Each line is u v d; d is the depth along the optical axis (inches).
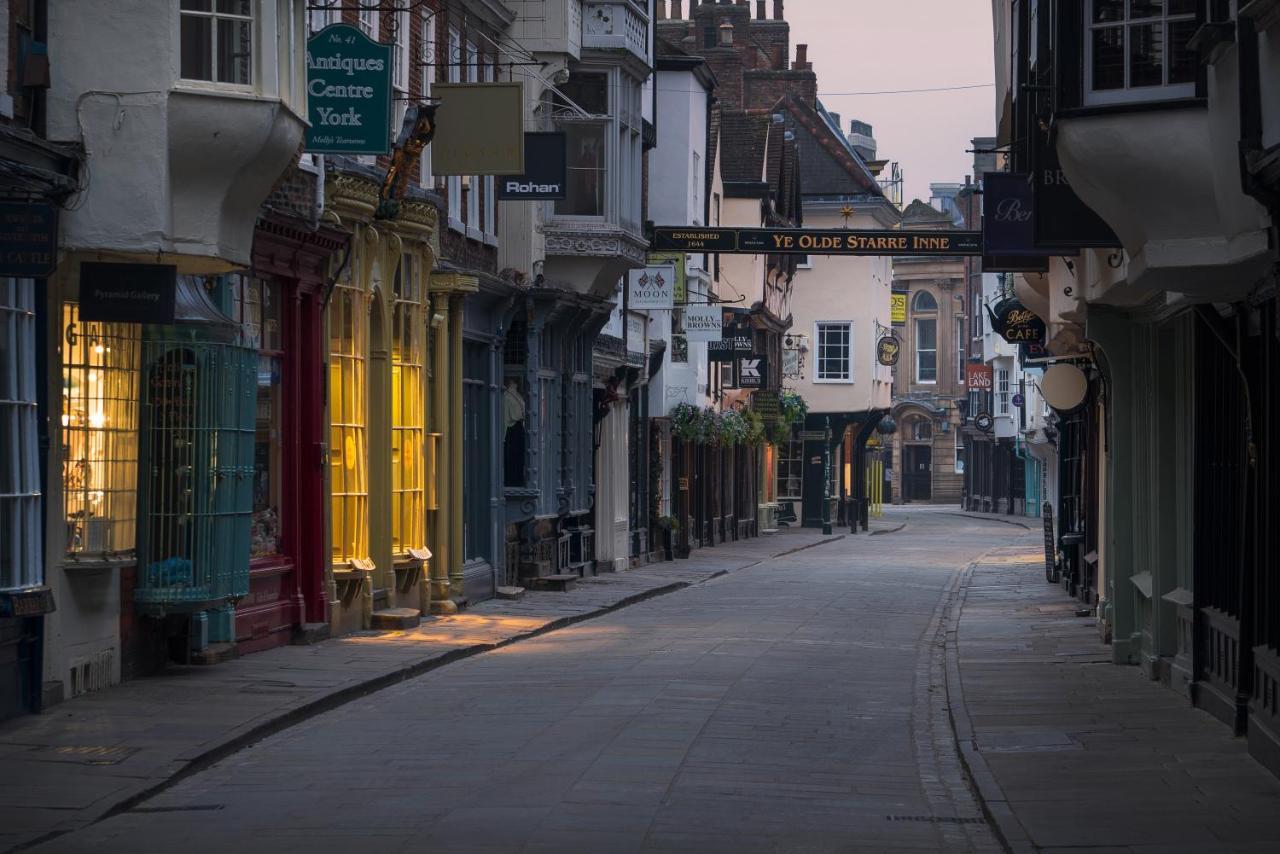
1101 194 569.0
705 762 570.6
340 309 954.7
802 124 3326.8
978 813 505.7
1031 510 3580.2
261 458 858.1
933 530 3051.2
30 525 615.5
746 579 1694.1
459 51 1208.2
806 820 482.9
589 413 1533.0
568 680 794.2
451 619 1082.1
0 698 606.2
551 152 1192.2
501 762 563.5
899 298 3508.9
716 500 2372.0
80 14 643.5
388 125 834.8
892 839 461.7
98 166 643.5
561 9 1328.7
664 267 1706.4
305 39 735.7
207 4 662.5
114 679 705.6
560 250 1368.1
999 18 1046.4
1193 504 697.0
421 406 1073.5
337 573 947.3
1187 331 741.9
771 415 2596.0
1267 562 570.6
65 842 440.5
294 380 883.4
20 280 613.0
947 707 730.8
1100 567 1050.7
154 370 713.6
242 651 823.1
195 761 548.4
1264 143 467.8
